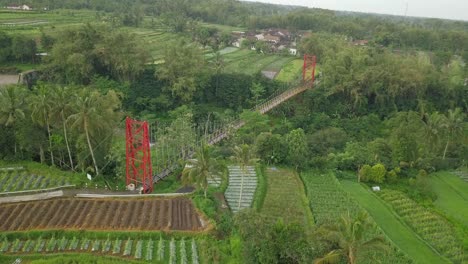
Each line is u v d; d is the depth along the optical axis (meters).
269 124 102.75
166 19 183.62
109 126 66.81
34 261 41.91
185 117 89.75
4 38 110.56
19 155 69.25
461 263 47.81
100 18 155.50
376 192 65.81
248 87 112.62
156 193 59.38
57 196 56.69
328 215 55.91
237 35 189.75
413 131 82.81
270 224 43.88
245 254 40.84
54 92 65.12
